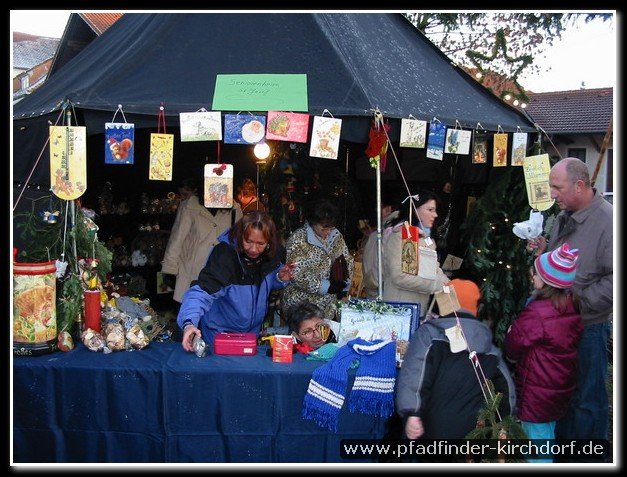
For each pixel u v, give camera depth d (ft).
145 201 20.29
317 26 10.98
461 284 8.35
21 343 9.19
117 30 13.97
